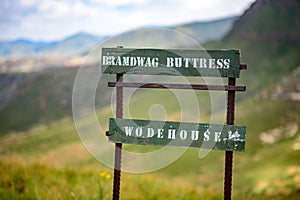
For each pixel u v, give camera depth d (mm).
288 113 150500
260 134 135625
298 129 132625
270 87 194125
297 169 79625
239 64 6590
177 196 11539
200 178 102688
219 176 101688
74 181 10781
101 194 9492
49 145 190250
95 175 11062
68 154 154875
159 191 11609
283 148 113688
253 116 156000
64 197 9250
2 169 11148
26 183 10406
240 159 110438
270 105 164125
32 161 12141
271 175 82875
